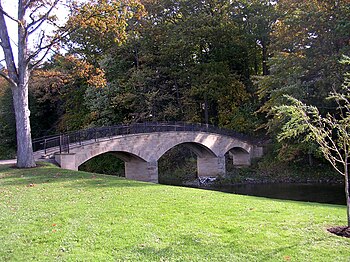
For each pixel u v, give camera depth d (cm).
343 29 2519
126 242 732
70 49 3825
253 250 680
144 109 4225
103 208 1030
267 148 4088
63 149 2303
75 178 1686
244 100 4541
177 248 696
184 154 4434
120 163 4366
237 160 4144
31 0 1978
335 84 2445
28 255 668
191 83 4294
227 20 4400
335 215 995
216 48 4422
